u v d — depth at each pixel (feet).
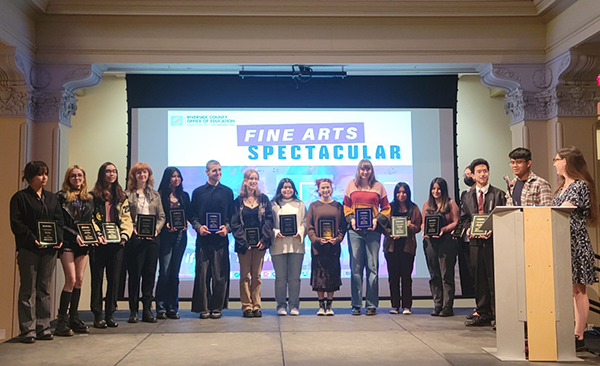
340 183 25.45
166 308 20.36
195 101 24.62
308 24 21.86
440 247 20.63
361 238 21.20
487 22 22.06
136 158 24.89
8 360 13.97
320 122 25.57
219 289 20.34
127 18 21.49
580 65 20.58
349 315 20.97
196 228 20.11
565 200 14.42
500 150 29.25
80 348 15.33
